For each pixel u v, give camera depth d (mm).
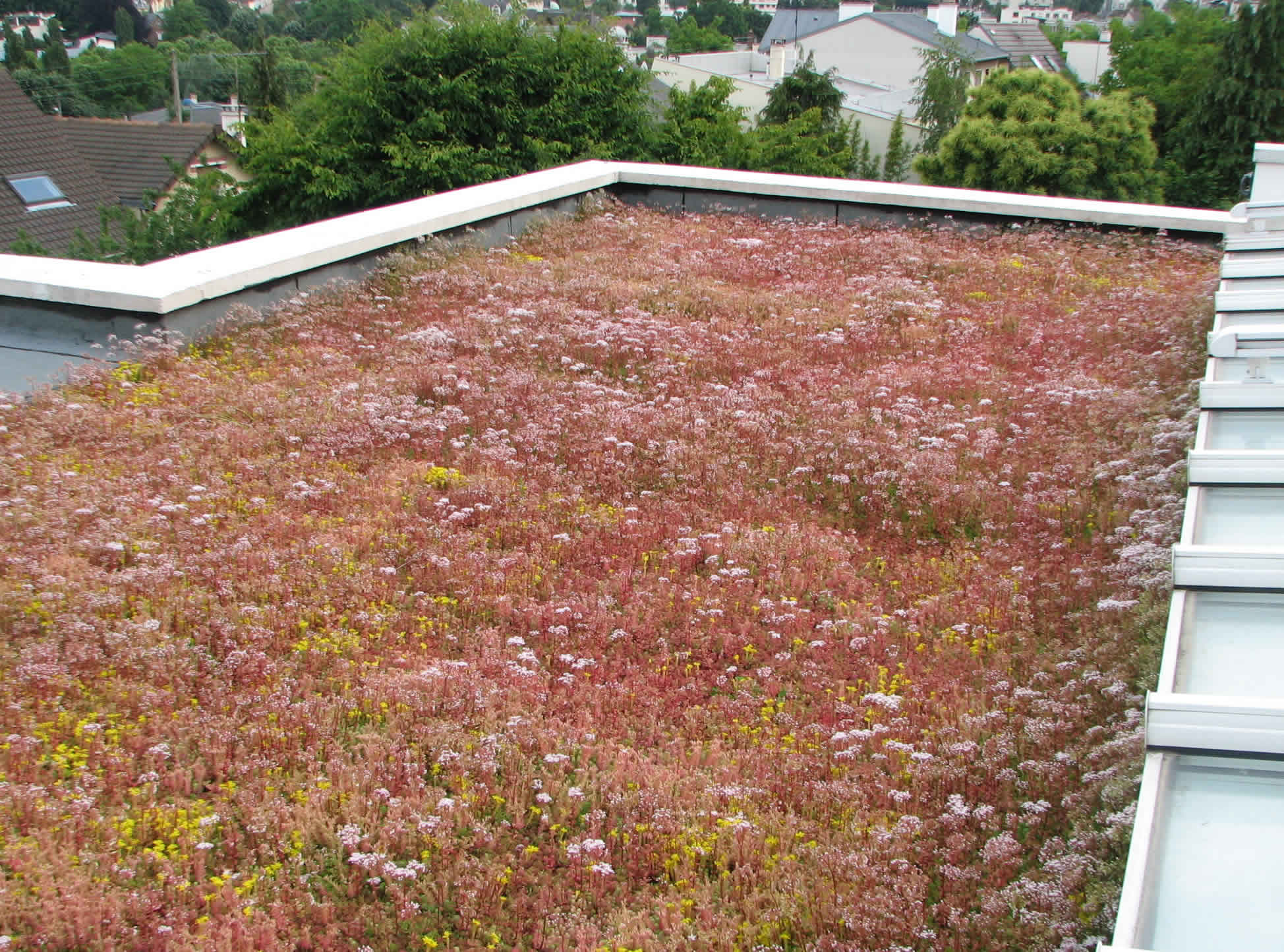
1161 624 5781
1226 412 5391
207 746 5023
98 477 7258
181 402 8445
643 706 5719
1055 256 13453
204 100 73125
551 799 4965
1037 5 129875
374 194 20516
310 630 6090
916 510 7777
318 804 4715
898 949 4086
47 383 8953
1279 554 3865
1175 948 2680
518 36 21109
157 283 9547
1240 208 9352
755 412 9062
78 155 35000
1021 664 6070
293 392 8812
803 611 6547
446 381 9195
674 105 24719
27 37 71875
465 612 6402
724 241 14188
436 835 4609
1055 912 4156
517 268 12352
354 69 21016
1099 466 8047
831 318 11352
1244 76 34906
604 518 7469
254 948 4031
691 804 4969
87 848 4359
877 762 5336
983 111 25938
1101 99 26172
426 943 4145
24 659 5426
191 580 6328
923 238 14508
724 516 7645
